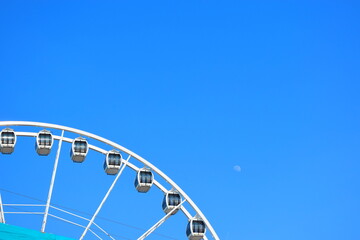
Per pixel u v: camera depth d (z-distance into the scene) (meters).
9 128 64.69
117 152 66.50
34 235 57.00
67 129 65.56
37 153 65.62
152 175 66.81
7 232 56.16
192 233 65.88
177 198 66.56
